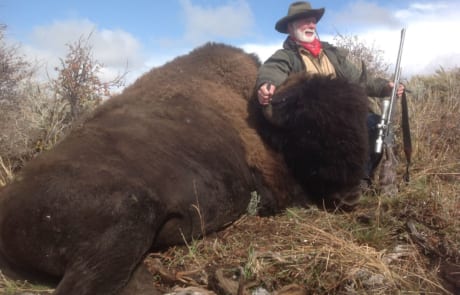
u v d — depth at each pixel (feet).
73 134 7.77
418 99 14.10
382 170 9.32
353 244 7.19
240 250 7.47
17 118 11.96
